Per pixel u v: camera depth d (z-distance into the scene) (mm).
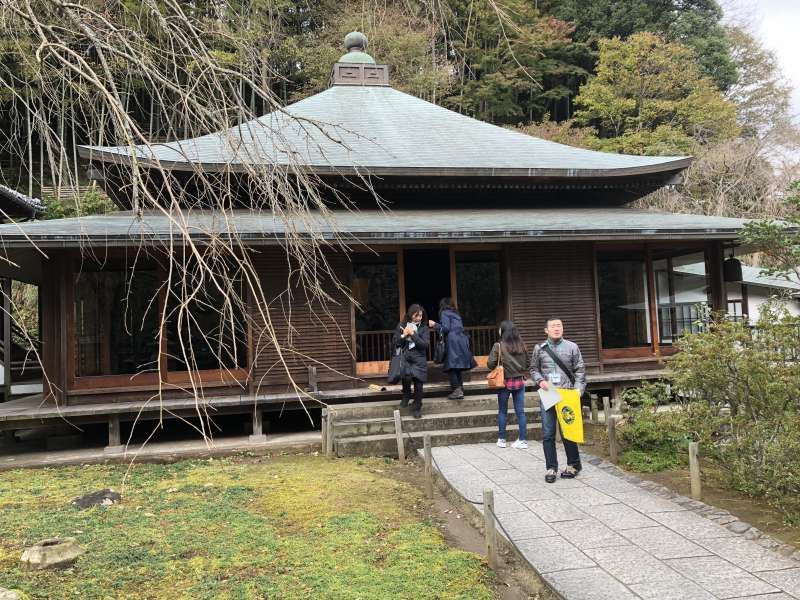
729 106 27703
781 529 4742
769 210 22891
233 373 8680
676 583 3838
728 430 5953
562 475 6289
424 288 11758
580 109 30422
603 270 10188
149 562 4238
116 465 7488
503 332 7750
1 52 3580
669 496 5602
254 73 3617
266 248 8906
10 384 10867
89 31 3000
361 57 14234
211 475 6809
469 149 11602
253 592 3789
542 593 3910
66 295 8188
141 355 8422
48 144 3389
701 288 10445
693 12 35031
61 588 3814
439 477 6488
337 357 9148
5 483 6586
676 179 11320
